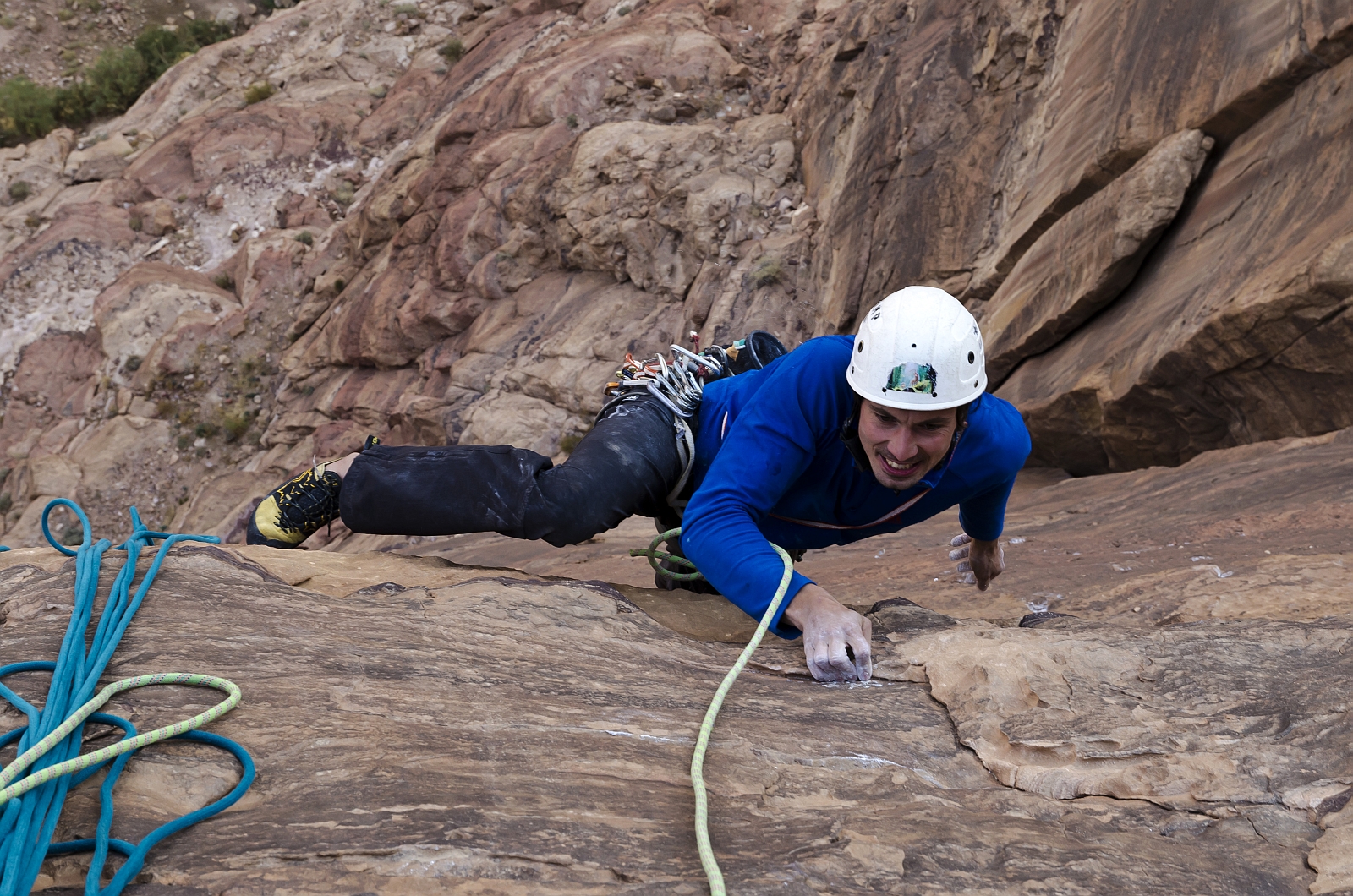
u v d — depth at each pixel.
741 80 15.84
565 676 2.02
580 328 13.93
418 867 1.35
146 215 19.72
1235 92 6.77
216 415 17.20
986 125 10.75
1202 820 1.63
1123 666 2.09
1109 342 7.45
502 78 17.11
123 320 18.00
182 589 2.13
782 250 13.05
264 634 2.00
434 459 2.66
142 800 1.46
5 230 19.97
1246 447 5.59
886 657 2.23
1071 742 1.82
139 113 22.52
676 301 13.75
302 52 22.75
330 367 16.98
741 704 2.00
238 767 1.56
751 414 2.29
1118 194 7.55
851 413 2.20
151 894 1.26
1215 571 3.07
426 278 15.80
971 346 2.06
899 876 1.42
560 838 1.45
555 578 2.60
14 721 1.60
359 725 1.71
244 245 19.12
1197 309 6.27
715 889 1.32
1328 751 1.74
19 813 1.33
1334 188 5.64
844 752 1.83
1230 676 2.01
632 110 15.92
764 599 2.10
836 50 13.70
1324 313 5.27
